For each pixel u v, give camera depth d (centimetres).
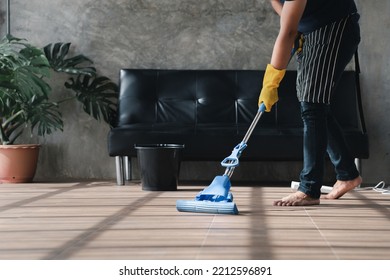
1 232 262
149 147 440
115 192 432
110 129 523
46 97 511
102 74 555
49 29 559
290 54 337
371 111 546
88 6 557
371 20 545
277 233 260
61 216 311
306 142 349
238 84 537
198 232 261
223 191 321
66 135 557
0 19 561
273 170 550
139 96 534
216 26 553
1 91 492
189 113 532
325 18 338
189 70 542
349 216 312
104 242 238
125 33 555
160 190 440
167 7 553
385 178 546
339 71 342
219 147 484
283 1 350
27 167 511
